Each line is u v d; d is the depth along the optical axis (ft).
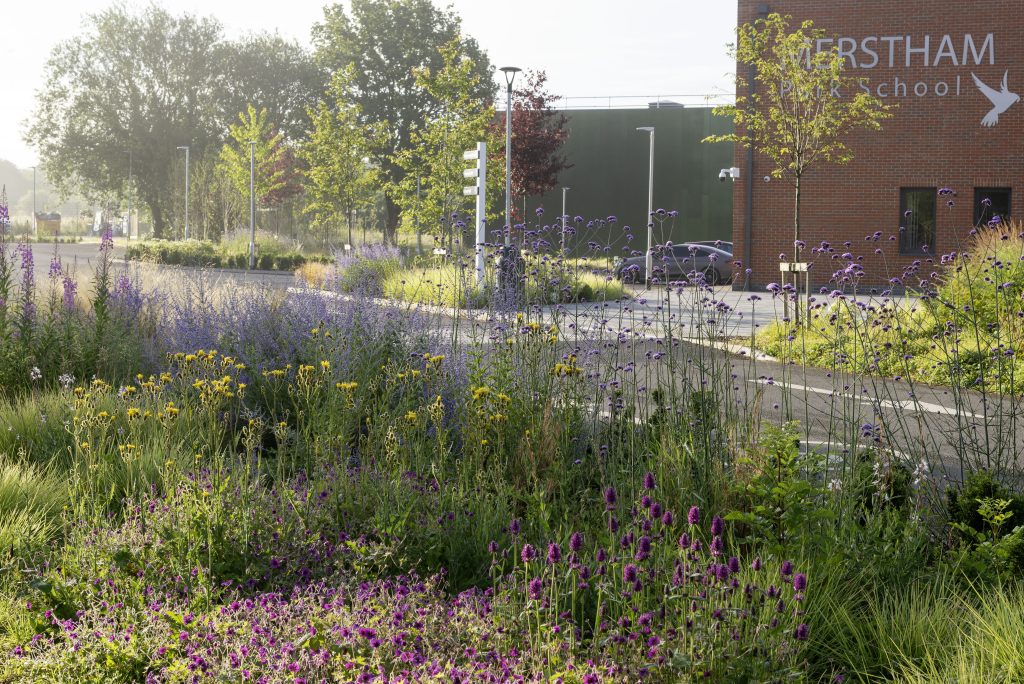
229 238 163.22
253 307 32.27
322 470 18.17
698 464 17.75
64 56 236.22
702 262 100.83
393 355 27.07
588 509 17.84
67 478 19.12
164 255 148.15
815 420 29.04
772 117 73.20
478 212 79.20
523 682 10.87
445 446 20.56
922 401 32.17
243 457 20.89
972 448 19.30
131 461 18.79
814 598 13.17
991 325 27.07
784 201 97.19
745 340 46.85
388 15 220.64
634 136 180.55
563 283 30.37
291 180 234.79
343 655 11.45
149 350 31.71
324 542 15.34
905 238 96.58
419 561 15.03
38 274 51.49
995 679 11.16
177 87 238.89
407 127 216.13
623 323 47.80
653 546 13.58
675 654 10.88
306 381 22.43
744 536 16.61
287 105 248.52
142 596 13.64
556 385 22.76
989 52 94.38
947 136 95.40
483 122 114.42
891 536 15.52
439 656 11.64
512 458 20.03
